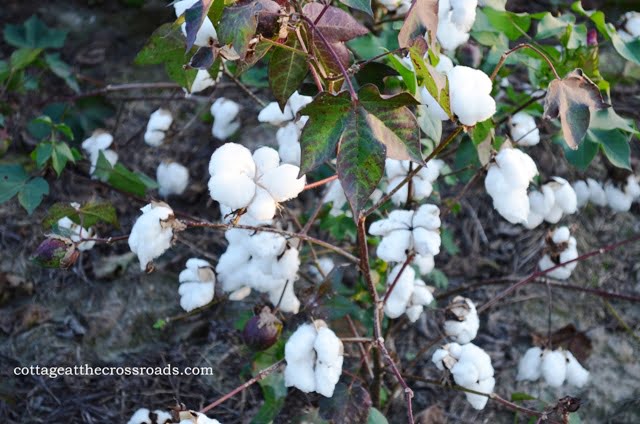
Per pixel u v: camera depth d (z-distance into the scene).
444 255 2.12
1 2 2.59
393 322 1.81
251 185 1.29
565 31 1.67
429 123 1.49
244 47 1.22
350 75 1.35
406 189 1.62
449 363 1.52
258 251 1.49
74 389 1.86
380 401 1.74
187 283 1.59
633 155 2.16
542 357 1.64
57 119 2.11
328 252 1.90
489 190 1.37
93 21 2.56
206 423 1.37
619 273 2.10
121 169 1.81
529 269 2.10
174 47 1.48
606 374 1.94
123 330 1.96
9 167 1.84
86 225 1.54
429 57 1.37
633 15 1.75
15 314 1.96
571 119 1.31
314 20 1.33
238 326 1.78
